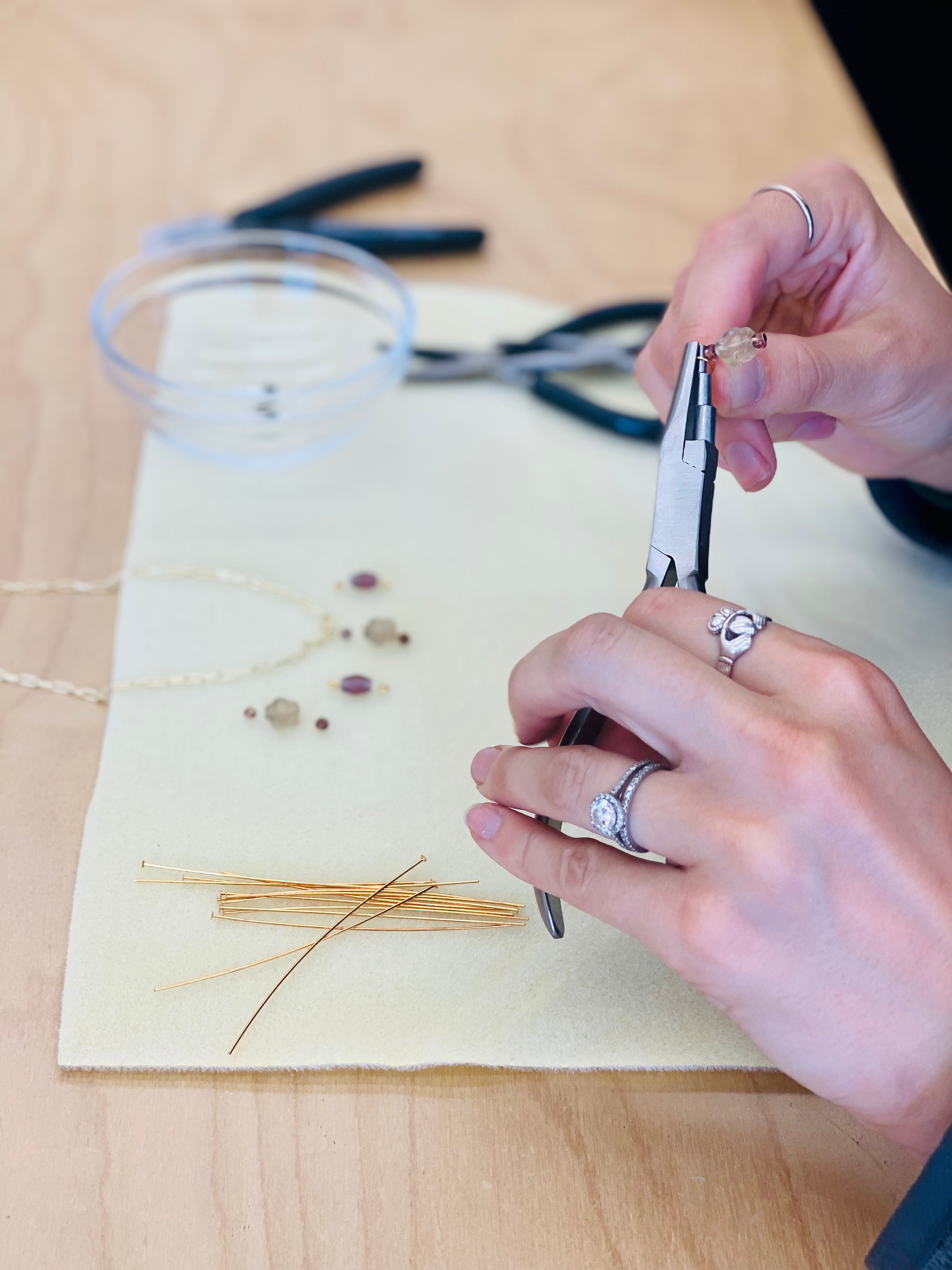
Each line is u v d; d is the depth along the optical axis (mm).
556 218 521
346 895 302
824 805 241
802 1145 271
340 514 402
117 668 351
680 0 681
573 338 447
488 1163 266
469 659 358
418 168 527
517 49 637
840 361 302
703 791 246
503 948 296
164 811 317
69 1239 254
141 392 398
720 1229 260
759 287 319
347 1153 266
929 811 247
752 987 245
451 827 317
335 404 404
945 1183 236
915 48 490
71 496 401
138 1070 275
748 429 309
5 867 305
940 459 351
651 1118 274
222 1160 264
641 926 251
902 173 420
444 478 417
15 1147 264
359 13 664
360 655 359
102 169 532
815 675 253
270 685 349
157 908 299
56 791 321
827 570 385
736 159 557
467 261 497
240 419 398
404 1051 278
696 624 261
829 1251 258
